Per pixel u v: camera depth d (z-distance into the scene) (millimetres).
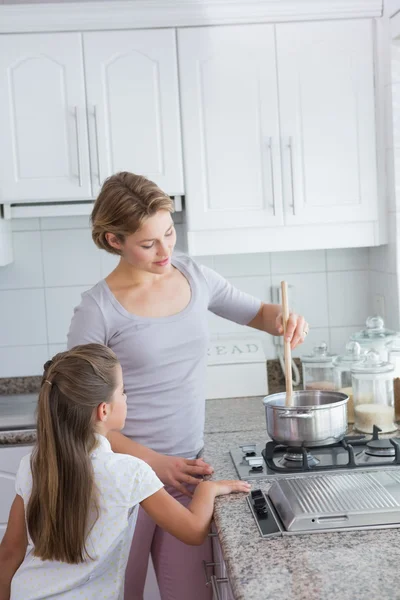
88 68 2516
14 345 2922
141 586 1855
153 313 1794
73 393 1469
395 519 1312
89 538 1465
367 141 2594
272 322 1957
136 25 2504
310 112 2568
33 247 2891
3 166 2533
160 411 1812
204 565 1835
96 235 1729
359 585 1088
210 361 2707
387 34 2523
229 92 2547
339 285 2957
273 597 1072
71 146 2537
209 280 1935
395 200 2561
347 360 2086
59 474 1453
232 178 2576
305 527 1312
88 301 1775
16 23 2475
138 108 2537
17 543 1563
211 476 1706
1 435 2430
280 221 2592
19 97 2516
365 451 1759
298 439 1658
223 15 2506
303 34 2547
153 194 1665
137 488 1459
